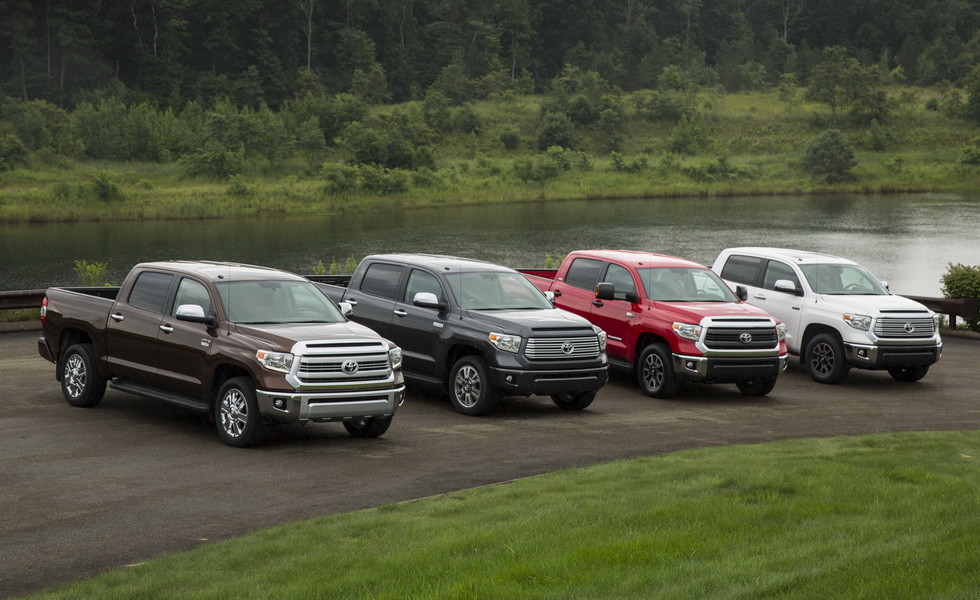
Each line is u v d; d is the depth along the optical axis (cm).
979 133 16712
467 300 1612
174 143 13488
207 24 19975
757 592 651
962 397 1848
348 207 9812
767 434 1439
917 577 666
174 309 1377
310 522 927
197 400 1335
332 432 1399
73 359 1502
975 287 2812
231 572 786
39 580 790
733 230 7519
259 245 6419
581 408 1631
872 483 1005
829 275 2106
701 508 902
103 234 7181
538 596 667
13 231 7394
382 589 711
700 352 1711
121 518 959
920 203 10569
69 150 12938
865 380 2069
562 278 2011
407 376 1653
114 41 19062
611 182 12712
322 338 1263
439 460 1226
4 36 17625
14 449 1230
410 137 14500
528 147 16075
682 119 16412
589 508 921
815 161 13538
